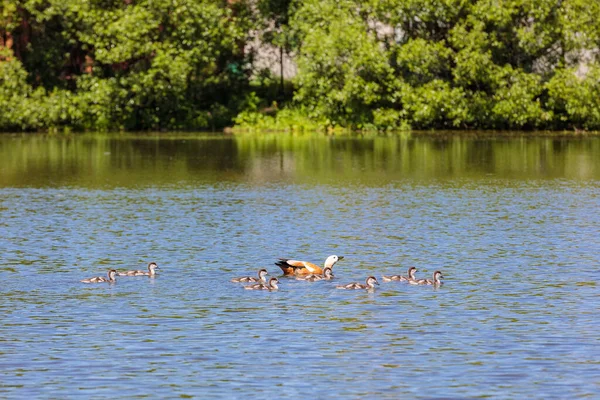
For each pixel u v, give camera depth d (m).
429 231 28.78
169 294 21.59
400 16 60.62
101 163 45.69
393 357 17.38
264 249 26.34
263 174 41.88
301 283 22.58
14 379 16.38
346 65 60.19
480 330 18.86
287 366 16.94
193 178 40.59
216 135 60.19
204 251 26.09
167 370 16.77
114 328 19.06
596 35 59.44
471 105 60.44
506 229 29.02
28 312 20.17
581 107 59.19
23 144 54.50
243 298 21.23
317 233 28.53
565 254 25.58
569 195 35.62
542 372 16.59
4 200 34.66
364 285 22.05
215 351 17.69
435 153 49.66
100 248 26.52
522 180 39.75
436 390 15.83
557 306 20.55
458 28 59.59
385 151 50.72
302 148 52.41
